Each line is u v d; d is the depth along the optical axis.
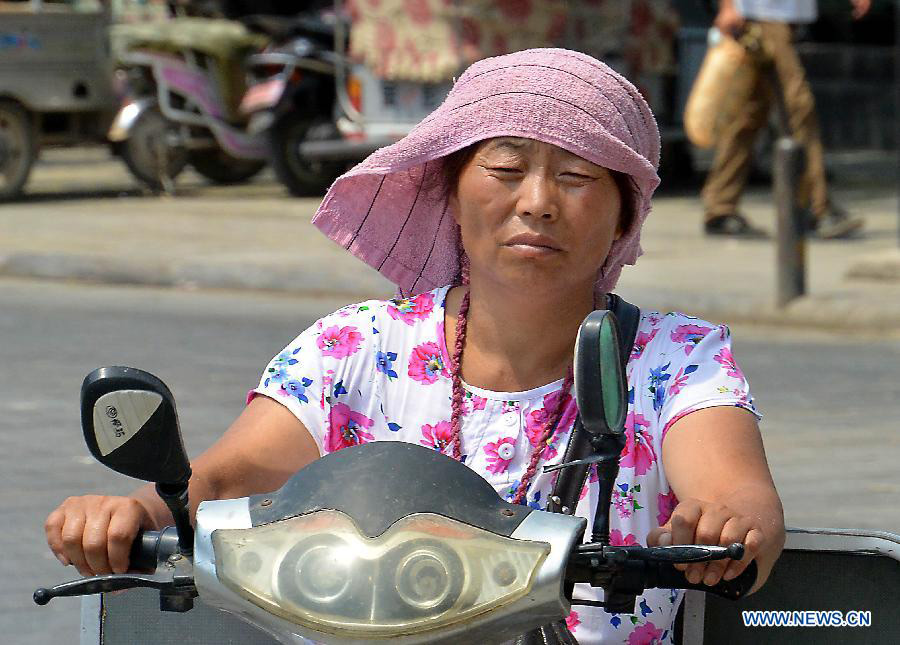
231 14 43.75
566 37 36.16
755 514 5.18
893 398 18.41
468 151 6.11
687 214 36.16
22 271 29.17
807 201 24.00
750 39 29.81
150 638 5.97
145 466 4.69
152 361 20.44
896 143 51.31
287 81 38.19
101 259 28.78
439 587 4.41
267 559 4.52
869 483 14.62
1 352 21.05
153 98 39.69
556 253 5.96
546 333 6.26
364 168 6.54
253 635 5.93
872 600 5.93
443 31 35.28
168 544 5.05
